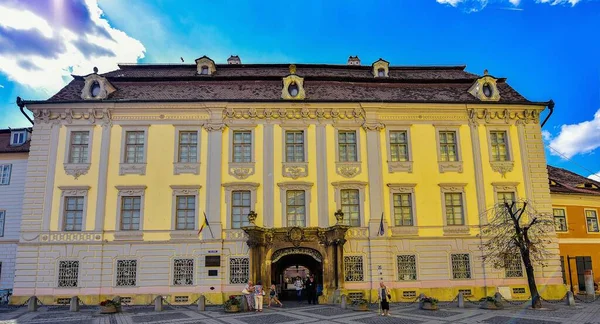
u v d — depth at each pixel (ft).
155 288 92.63
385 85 110.42
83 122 99.14
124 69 115.44
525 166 103.14
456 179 101.50
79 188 95.66
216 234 94.79
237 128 100.78
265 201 97.35
